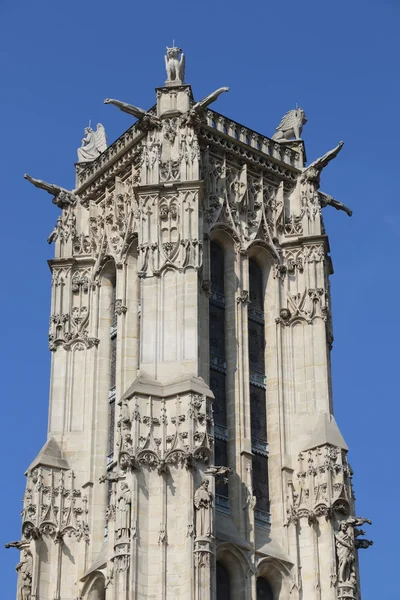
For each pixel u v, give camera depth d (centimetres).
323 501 10106
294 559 10069
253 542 9969
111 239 11119
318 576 9962
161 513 9475
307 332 10875
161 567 9325
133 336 10662
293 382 10762
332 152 11425
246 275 10844
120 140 11350
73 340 11050
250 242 10981
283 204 11294
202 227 10569
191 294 10200
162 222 10481
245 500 10081
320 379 10688
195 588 9200
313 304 10944
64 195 11500
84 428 10700
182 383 9806
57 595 10075
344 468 10250
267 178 11344
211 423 9738
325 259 11169
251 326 10869
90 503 10350
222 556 9812
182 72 11275
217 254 10894
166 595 9269
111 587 9362
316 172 11412
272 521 10256
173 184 10556
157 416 9744
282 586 9981
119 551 9344
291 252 11156
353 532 10088
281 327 10894
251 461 10250
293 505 10238
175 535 9431
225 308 10744
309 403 10638
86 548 10219
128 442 9631
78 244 11356
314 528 10106
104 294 11131
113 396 10706
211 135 11094
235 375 10500
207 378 10281
